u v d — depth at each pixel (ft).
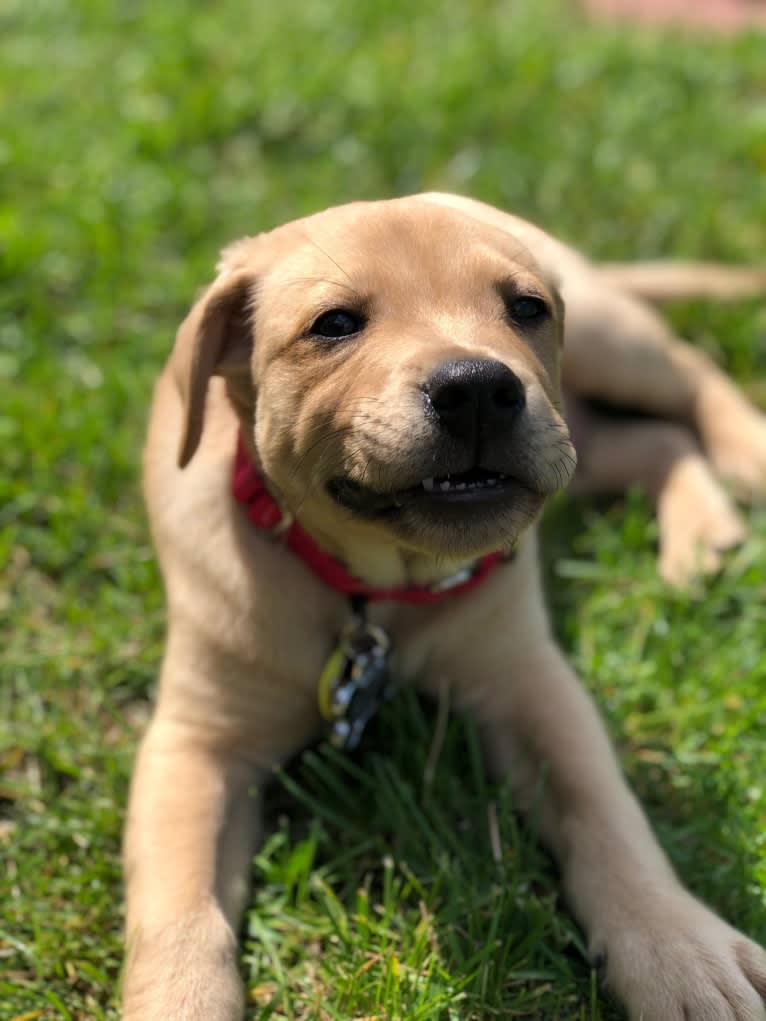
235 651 1.39
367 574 1.38
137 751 1.49
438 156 2.66
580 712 1.45
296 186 2.57
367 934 1.27
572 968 1.25
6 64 2.99
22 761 1.54
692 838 1.39
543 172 2.63
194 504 1.44
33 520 1.87
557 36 3.21
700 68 3.04
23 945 1.30
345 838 1.42
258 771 1.45
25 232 2.34
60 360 2.14
